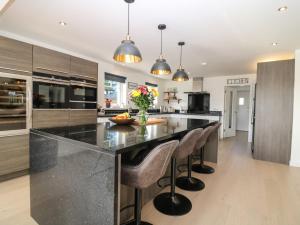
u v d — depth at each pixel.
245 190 2.49
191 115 6.44
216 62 4.58
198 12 2.21
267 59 4.25
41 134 1.67
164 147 1.31
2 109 2.56
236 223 1.79
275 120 3.78
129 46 2.02
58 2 2.06
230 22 2.45
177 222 1.79
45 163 1.61
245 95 8.80
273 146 3.80
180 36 2.96
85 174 1.27
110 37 3.09
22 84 2.77
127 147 1.20
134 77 6.09
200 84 6.79
